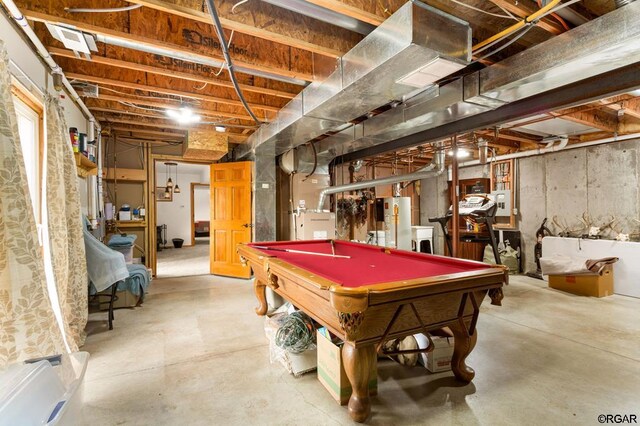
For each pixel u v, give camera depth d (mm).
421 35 1901
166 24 2346
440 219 6168
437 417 1764
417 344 2271
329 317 1771
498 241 6062
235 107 4145
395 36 1989
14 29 2119
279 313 3031
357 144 4617
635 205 4594
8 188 1573
